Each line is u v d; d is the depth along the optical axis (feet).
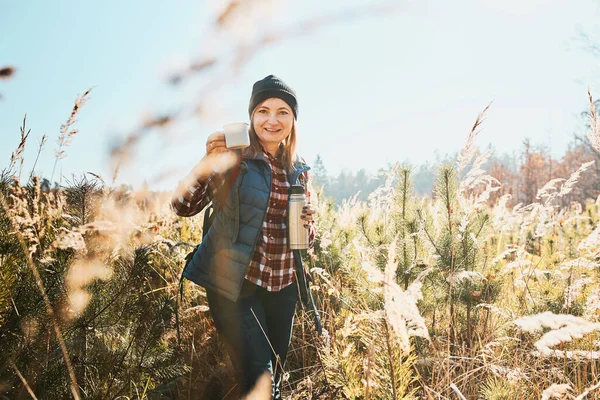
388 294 3.93
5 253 5.28
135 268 6.31
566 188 11.12
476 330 9.87
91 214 4.41
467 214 10.45
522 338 9.34
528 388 7.00
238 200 7.46
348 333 6.66
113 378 6.31
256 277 7.77
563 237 15.26
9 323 5.61
